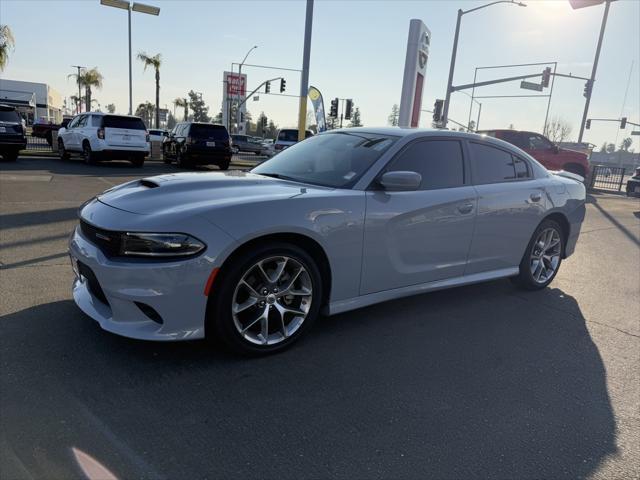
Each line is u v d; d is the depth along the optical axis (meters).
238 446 2.34
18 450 2.21
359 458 2.31
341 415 2.66
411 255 3.86
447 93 25.72
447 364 3.34
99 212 3.12
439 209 3.94
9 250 5.42
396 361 3.34
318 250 3.38
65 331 3.41
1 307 3.77
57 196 9.38
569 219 5.21
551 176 5.20
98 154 16.61
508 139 17.27
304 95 13.09
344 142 4.21
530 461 2.36
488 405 2.85
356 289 3.60
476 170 4.38
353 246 3.47
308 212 3.21
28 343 3.22
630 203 15.56
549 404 2.90
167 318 2.85
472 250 4.32
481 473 2.25
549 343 3.82
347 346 3.53
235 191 3.31
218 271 2.91
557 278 5.87
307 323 3.39
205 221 2.89
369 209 3.52
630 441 2.57
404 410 2.74
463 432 2.57
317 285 3.37
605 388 3.14
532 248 4.96
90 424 2.44
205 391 2.80
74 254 3.16
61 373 2.89
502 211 4.47
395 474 2.21
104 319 2.98
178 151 18.77
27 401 2.59
